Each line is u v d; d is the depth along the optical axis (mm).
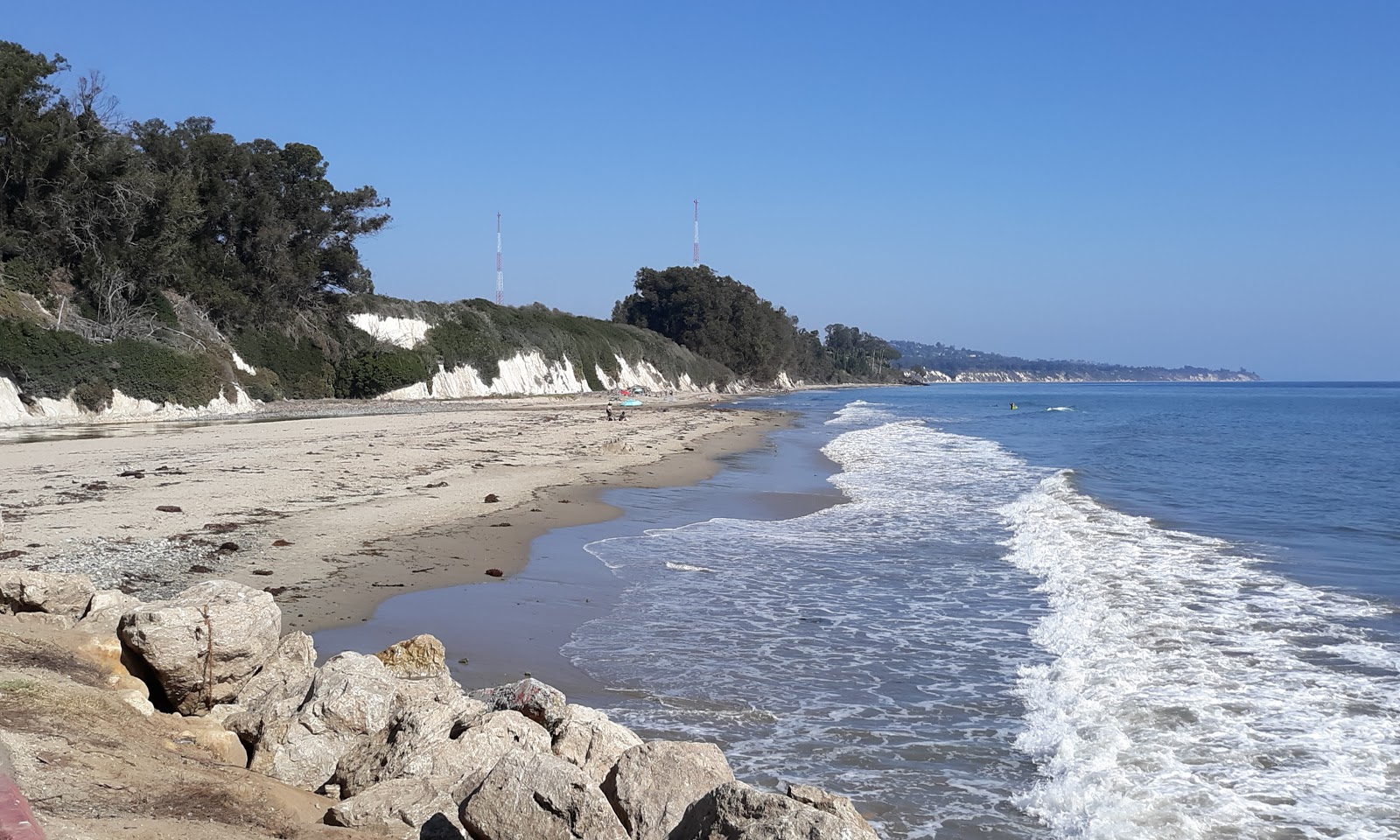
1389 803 7289
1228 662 10617
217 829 4816
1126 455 39188
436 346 85125
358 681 6883
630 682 10023
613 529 19391
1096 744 8383
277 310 68062
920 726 8922
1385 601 13453
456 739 6203
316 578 13797
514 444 36000
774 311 170000
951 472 31594
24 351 43531
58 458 26203
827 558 16688
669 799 5254
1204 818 7059
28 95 48969
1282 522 21219
